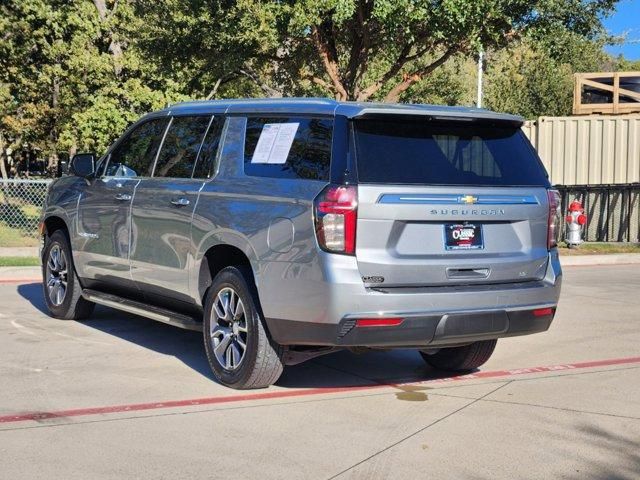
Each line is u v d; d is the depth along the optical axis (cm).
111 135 1844
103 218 762
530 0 1580
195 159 663
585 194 1903
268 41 1598
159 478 430
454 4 1488
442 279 548
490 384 642
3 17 2175
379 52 1894
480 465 455
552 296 598
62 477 429
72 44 2048
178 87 1866
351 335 525
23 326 841
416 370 689
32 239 1567
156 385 617
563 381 652
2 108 2442
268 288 556
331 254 522
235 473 438
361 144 545
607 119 1883
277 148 588
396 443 491
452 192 553
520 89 3228
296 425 523
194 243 632
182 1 1627
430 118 570
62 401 571
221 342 610
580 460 465
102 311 934
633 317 964
